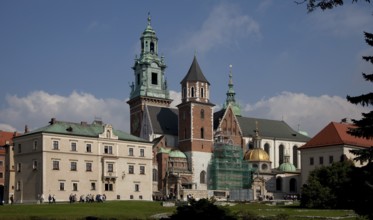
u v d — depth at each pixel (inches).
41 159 5290.4
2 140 7347.4
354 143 6072.8
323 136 6309.1
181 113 7741.1
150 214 3211.1
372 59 1994.3
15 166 5600.4
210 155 7583.7
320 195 4028.1
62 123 5610.2
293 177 7741.1
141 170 5920.3
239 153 7662.4
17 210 3454.7
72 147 5472.4
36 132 5383.9
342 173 4301.2
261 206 4288.9
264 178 7559.1
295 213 3435.0
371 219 1971.0
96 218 2780.5
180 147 7677.2
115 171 5708.7
